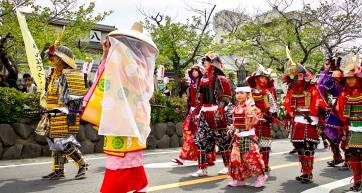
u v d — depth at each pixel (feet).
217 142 21.20
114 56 11.38
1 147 24.40
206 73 21.13
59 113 18.84
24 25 19.98
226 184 19.02
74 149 19.22
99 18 48.75
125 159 11.40
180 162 24.62
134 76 11.47
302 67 19.83
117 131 11.06
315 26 72.02
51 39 42.86
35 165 22.86
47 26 45.57
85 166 19.74
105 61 11.91
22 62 53.62
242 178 18.58
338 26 69.36
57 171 19.47
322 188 18.48
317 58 71.36
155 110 33.73
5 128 24.59
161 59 59.98
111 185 11.35
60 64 18.97
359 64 17.90
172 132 35.17
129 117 11.15
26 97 25.88
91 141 29.12
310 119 19.44
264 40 72.28
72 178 19.54
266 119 22.12
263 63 76.59
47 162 23.93
